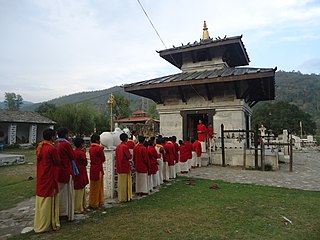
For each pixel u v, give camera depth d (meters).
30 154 29.16
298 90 109.88
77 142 6.83
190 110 18.69
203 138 16.75
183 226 5.53
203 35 22.28
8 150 35.56
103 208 7.11
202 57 20.55
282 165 17.17
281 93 108.88
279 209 6.74
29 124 43.25
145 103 73.31
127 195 7.77
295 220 5.91
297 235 5.06
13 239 5.08
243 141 16.81
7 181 12.69
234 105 17.16
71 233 5.29
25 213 6.98
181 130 18.83
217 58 19.84
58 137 6.30
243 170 14.05
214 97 18.08
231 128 17.19
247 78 15.13
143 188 8.58
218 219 5.96
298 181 10.91
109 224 5.75
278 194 8.38
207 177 11.90
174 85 17.22
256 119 62.47
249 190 8.98
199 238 4.90
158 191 9.09
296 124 59.44
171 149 11.36
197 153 15.16
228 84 17.47
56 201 5.60
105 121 53.31
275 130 59.53
